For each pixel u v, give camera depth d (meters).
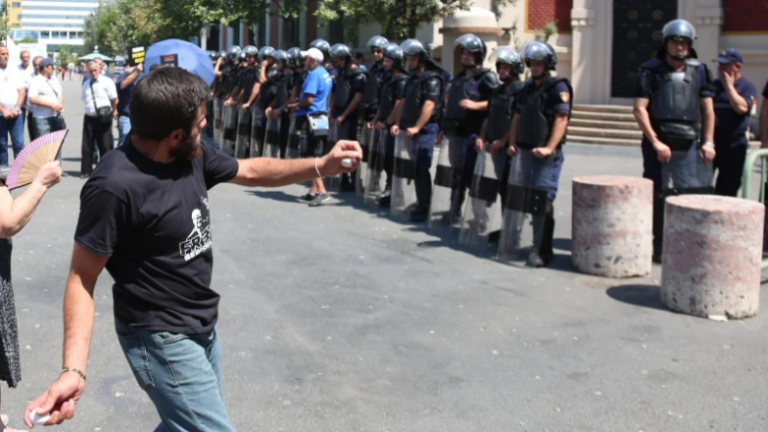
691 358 5.37
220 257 7.93
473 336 5.78
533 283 7.13
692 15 17.94
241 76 16.62
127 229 2.78
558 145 7.62
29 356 5.34
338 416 4.50
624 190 7.20
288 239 8.77
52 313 6.23
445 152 9.32
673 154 7.62
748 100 8.05
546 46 7.59
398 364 5.25
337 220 9.83
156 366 2.83
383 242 8.70
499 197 8.96
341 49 11.49
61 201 10.91
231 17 18.80
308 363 5.25
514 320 6.13
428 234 9.11
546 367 5.21
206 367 2.88
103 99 12.77
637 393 4.81
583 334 5.83
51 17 145.62
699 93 7.61
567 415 4.52
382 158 10.66
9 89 13.20
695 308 6.22
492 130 8.45
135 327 2.84
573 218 7.54
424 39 19.97
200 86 2.83
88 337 2.72
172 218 2.81
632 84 18.92
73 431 4.31
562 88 7.52
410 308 6.40
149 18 23.50
